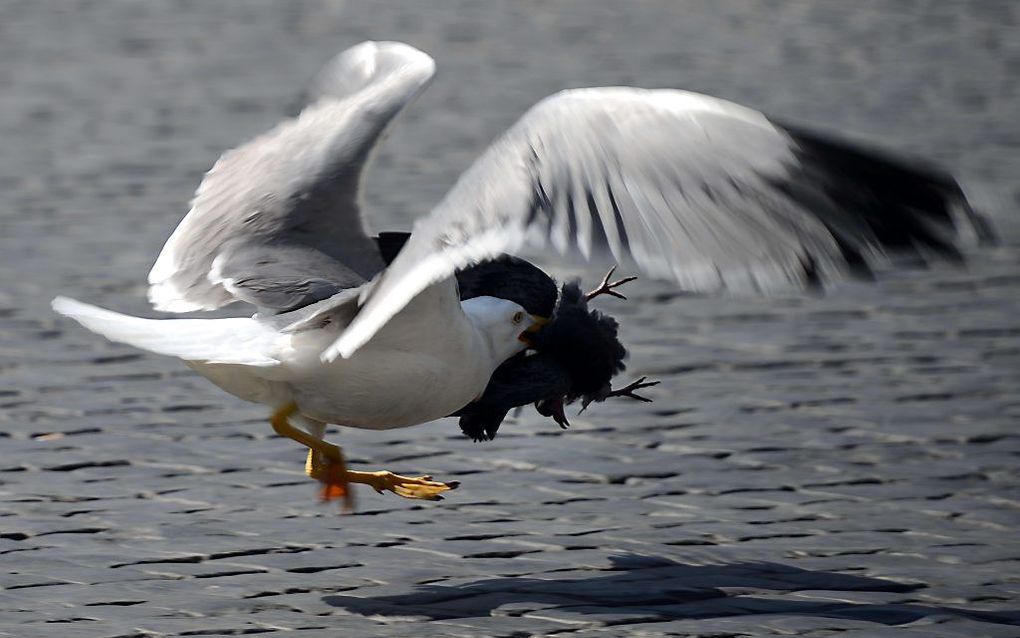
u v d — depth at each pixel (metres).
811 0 46.38
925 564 9.79
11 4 43.47
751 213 6.20
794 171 6.18
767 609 8.99
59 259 18.38
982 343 15.72
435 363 8.23
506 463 12.07
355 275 8.52
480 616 8.90
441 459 12.19
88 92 30.03
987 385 14.21
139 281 17.34
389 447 12.48
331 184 8.87
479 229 6.42
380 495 11.29
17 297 16.84
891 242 6.05
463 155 24.03
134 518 10.69
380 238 8.89
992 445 12.44
